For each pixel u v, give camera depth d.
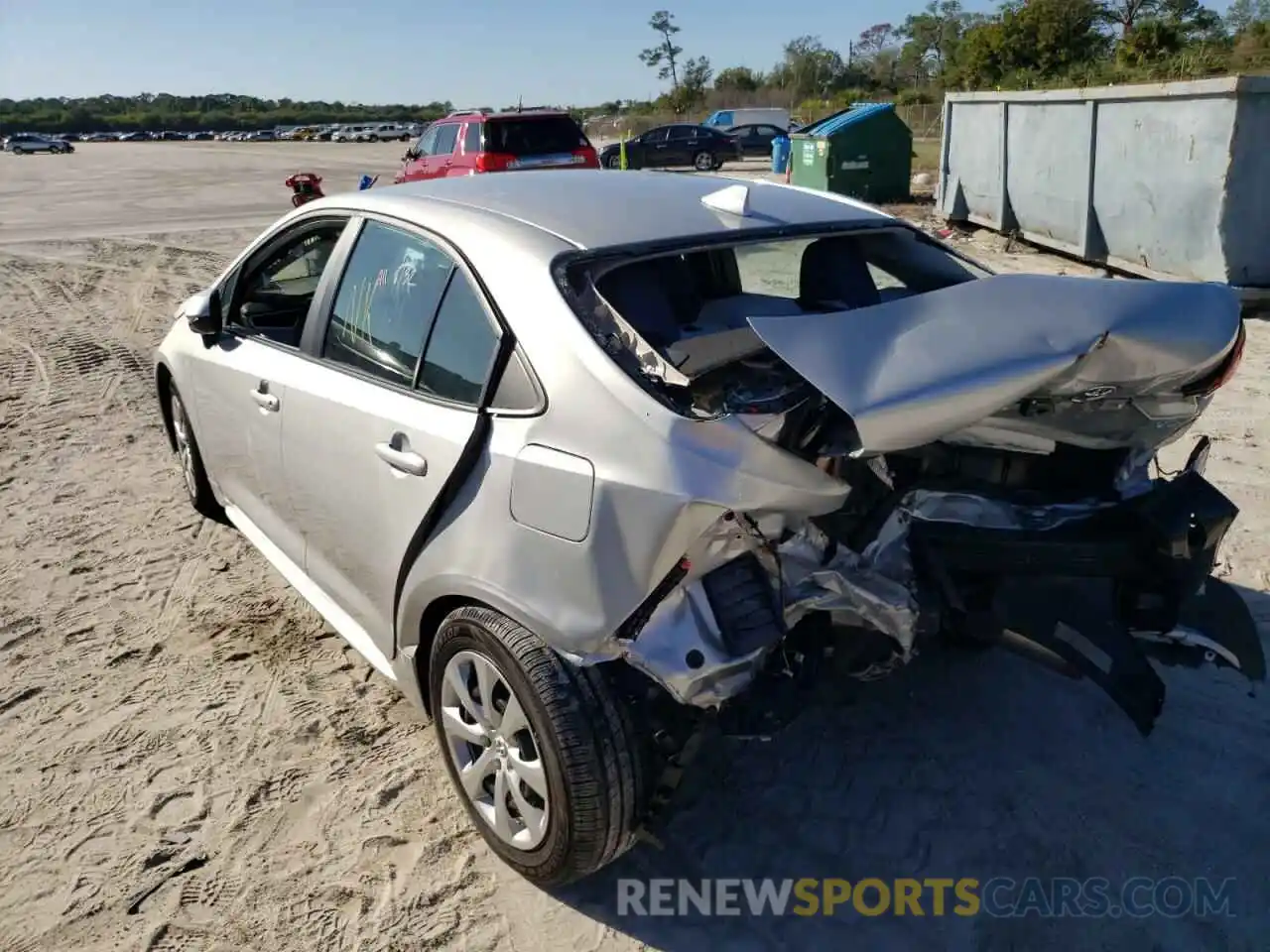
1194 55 22.77
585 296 2.62
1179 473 2.91
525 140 15.13
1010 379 2.15
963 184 13.68
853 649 2.63
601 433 2.34
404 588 2.87
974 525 2.71
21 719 3.48
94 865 2.84
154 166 41.91
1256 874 2.73
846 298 3.38
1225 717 3.34
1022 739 3.26
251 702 3.57
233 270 4.12
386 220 3.25
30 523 5.04
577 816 2.42
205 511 5.00
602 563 2.30
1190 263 8.84
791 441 2.27
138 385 7.42
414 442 2.79
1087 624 2.66
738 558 2.36
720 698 2.34
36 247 15.03
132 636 4.00
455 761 2.83
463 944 2.57
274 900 2.71
